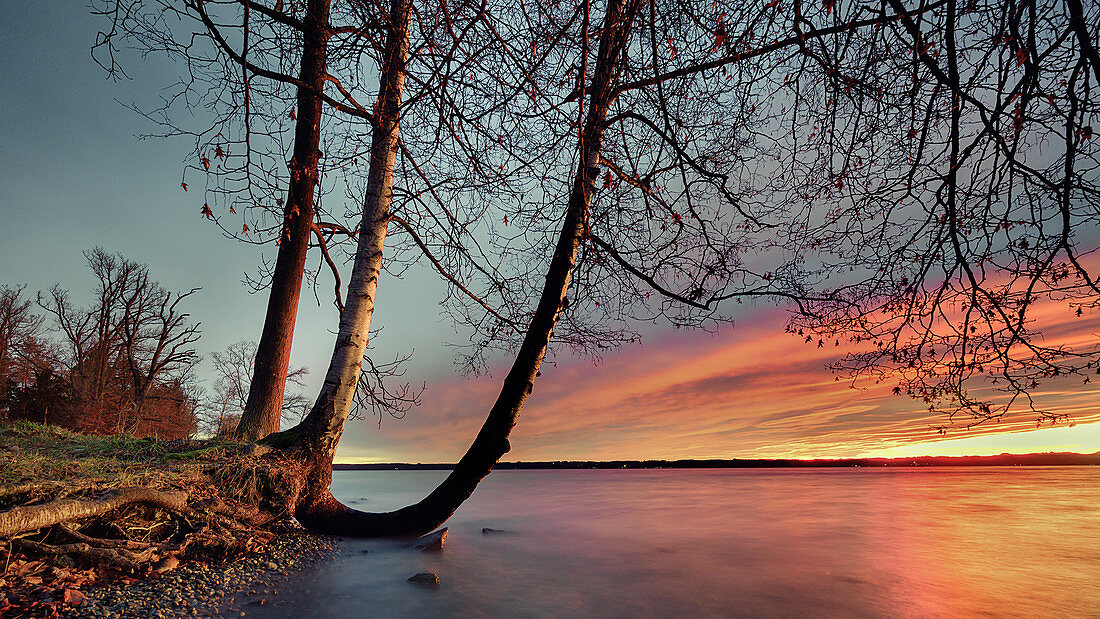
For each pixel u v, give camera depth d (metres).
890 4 2.95
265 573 4.88
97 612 3.46
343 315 7.25
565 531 9.93
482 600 4.87
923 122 3.22
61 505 4.35
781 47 3.22
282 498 6.25
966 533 10.01
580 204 5.20
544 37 3.05
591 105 3.46
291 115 4.21
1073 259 2.86
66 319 25.19
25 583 3.62
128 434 8.50
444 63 3.11
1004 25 2.79
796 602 5.23
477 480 6.34
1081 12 2.58
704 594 5.45
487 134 3.45
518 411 6.23
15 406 22.22
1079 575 6.54
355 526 6.78
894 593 5.64
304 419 7.24
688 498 19.22
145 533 4.98
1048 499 17.95
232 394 23.16
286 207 4.48
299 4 3.82
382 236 7.47
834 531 10.27
